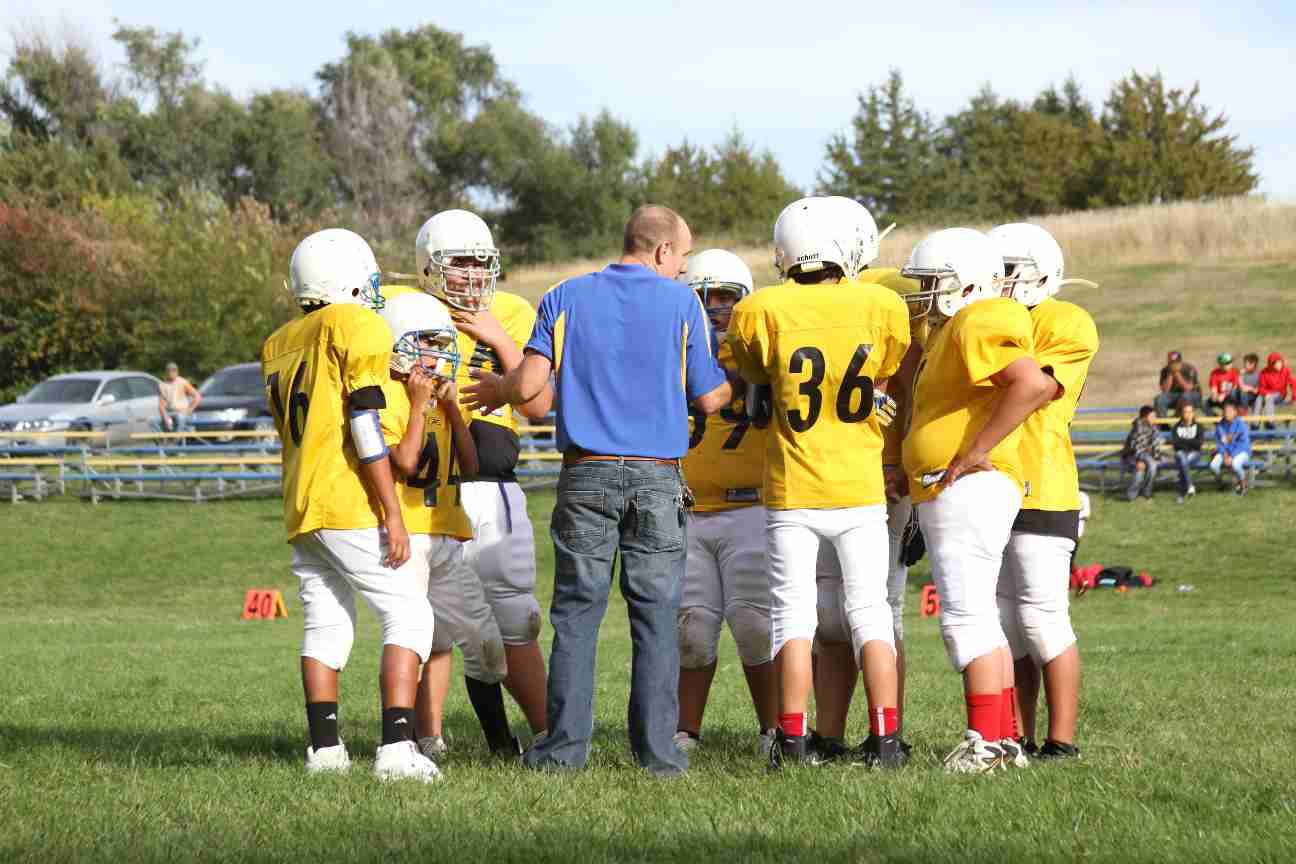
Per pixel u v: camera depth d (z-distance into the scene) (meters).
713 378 16.45
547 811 13.45
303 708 23.50
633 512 16.02
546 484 75.38
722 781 15.25
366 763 16.72
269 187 189.25
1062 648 17.28
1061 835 12.21
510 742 18.64
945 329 16.64
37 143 168.12
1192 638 35.41
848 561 16.61
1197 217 135.75
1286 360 96.94
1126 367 99.94
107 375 87.31
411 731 15.78
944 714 22.27
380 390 15.60
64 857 11.34
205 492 77.00
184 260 109.06
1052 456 17.30
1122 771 15.29
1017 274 17.62
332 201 193.50
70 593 57.78
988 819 12.91
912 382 18.23
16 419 82.94
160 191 175.12
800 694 16.58
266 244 111.56
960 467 16.19
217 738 19.62
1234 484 68.31
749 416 17.27
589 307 16.25
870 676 16.45
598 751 18.17
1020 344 16.03
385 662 15.82
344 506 15.70
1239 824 12.61
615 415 16.05
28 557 63.69
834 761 16.91
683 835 12.34
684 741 18.80
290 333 16.36
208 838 12.10
